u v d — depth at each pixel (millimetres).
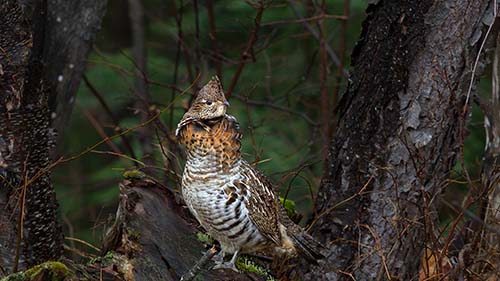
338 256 10250
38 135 9422
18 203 9172
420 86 9781
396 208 9969
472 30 9656
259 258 10719
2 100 9188
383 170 9977
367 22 10141
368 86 10055
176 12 16156
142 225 9492
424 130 9828
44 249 9508
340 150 10297
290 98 17766
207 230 9414
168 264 9297
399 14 9820
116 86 18906
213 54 15711
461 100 9836
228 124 9047
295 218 11320
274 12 17781
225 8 18172
